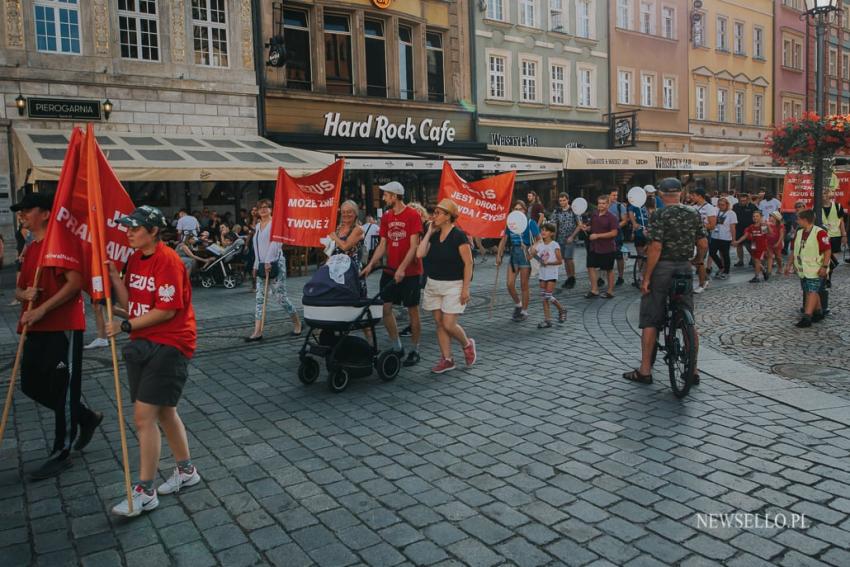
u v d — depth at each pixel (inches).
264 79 792.9
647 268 243.1
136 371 157.2
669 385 251.1
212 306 477.4
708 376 260.2
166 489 167.3
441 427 211.5
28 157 566.9
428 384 261.6
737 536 139.9
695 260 485.7
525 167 863.1
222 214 777.6
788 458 179.5
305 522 151.3
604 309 426.0
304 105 828.6
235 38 770.8
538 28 1092.5
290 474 178.1
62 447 185.0
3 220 657.0
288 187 327.0
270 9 792.9
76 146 176.4
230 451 195.5
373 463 184.1
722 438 195.0
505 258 792.9
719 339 327.9
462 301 272.8
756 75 1556.3
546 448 191.2
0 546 144.3
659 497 158.4
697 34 1385.3
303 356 261.7
